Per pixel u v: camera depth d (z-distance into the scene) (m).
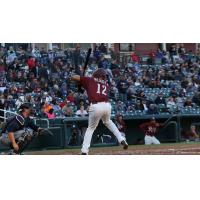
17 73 70.38
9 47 74.50
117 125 59.00
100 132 59.28
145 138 58.81
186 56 86.06
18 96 64.50
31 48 79.00
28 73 70.25
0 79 69.12
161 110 66.94
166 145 50.62
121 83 70.50
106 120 37.59
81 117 57.62
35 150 53.84
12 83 69.19
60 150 49.94
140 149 44.12
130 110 66.06
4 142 38.00
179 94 73.25
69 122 56.56
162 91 73.38
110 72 72.56
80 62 76.06
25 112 37.12
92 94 36.56
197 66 82.50
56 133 55.56
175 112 66.44
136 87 73.44
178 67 80.94
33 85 67.75
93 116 36.53
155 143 58.72
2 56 73.00
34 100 62.84
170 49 86.88
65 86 69.25
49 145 55.12
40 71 70.38
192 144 51.97
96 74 36.97
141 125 58.88
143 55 89.06
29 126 37.78
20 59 72.69
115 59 82.31
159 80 76.19
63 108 60.62
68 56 75.94
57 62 73.62
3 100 60.84
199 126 66.62
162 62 83.81
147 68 80.44
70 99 64.06
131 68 78.44
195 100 71.38
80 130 57.66
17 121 36.47
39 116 58.31
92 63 77.25
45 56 74.50
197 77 79.75
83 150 36.66
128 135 64.19
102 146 57.97
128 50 90.25
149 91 72.75
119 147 51.03
